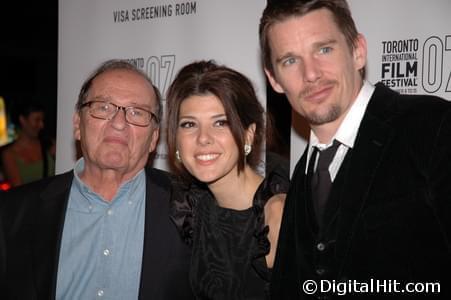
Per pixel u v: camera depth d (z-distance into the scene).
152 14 3.39
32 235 2.26
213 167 2.11
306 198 1.87
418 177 1.57
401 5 2.65
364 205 1.65
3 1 7.01
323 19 1.74
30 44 8.11
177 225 2.25
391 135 1.66
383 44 2.70
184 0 3.27
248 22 3.05
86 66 3.65
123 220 2.34
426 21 2.61
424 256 1.55
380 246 1.61
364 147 1.70
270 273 2.12
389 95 1.76
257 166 2.31
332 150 1.82
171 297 2.20
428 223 1.54
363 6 2.74
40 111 4.93
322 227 1.76
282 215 2.03
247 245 2.18
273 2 1.81
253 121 2.20
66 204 2.34
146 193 2.39
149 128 2.41
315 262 1.77
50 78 8.31
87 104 2.36
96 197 2.35
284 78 1.80
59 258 2.26
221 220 2.24
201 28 3.21
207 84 2.09
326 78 1.72
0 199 2.36
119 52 3.53
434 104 1.64
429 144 1.56
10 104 8.12
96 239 2.30
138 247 2.30
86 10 3.64
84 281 2.25
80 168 2.51
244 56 3.07
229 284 2.19
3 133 8.09
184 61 3.28
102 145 2.32
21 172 4.84
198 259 2.24
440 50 2.58
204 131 2.11
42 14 7.39
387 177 1.63
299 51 1.75
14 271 2.20
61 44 3.74
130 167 2.39
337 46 1.74
